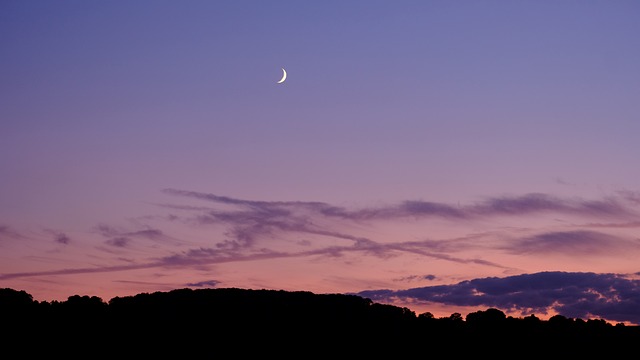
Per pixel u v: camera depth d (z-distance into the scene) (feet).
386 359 320.50
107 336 331.57
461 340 351.67
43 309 359.87
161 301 385.50
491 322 375.25
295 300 396.78
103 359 301.43
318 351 326.85
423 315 406.00
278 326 356.38
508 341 347.36
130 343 325.01
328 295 415.03
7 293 365.81
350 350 330.34
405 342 346.95
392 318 387.55
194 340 331.98
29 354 301.63
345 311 390.01
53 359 298.15
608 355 327.06
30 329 329.72
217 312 369.50
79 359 299.17
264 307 383.24
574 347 336.90
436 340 351.05
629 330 363.56
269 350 323.78
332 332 354.95
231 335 340.39
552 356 325.83
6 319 335.67
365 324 370.53
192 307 376.27
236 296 395.14
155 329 344.28
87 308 367.04
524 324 373.40
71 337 326.85
